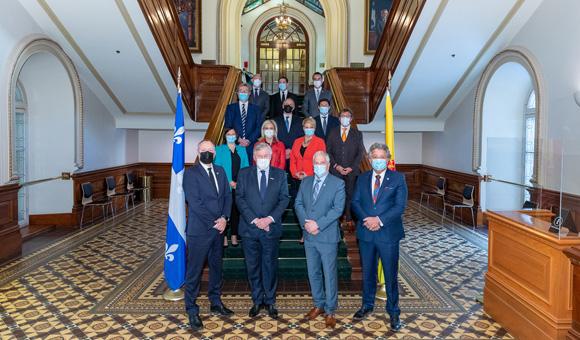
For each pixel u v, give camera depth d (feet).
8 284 17.20
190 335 13.00
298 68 57.41
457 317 14.43
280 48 57.31
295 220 19.98
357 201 13.67
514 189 22.39
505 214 13.96
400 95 29.01
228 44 39.75
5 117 20.65
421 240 24.67
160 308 15.05
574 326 10.84
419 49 24.56
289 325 13.71
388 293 13.43
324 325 13.70
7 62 20.52
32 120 26.66
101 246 23.00
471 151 29.25
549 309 11.51
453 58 25.30
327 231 13.34
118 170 34.50
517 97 27.04
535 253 12.13
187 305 13.46
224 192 13.92
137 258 20.90
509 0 20.99
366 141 39.88
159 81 28.04
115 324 13.74
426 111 31.78
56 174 27.27
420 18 22.27
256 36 56.65
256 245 14.06
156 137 39.91
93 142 30.09
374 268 13.99
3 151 20.61
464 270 19.35
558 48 19.98
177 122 15.67
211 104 31.19
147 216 31.37
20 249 21.86
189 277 13.50
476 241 24.44
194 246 13.35
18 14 20.72
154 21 23.48
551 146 13.41
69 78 26.27
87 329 13.34
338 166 17.29
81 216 28.43
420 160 40.78
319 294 14.02
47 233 25.75
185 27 37.29
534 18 21.66
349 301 15.72
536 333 11.93
